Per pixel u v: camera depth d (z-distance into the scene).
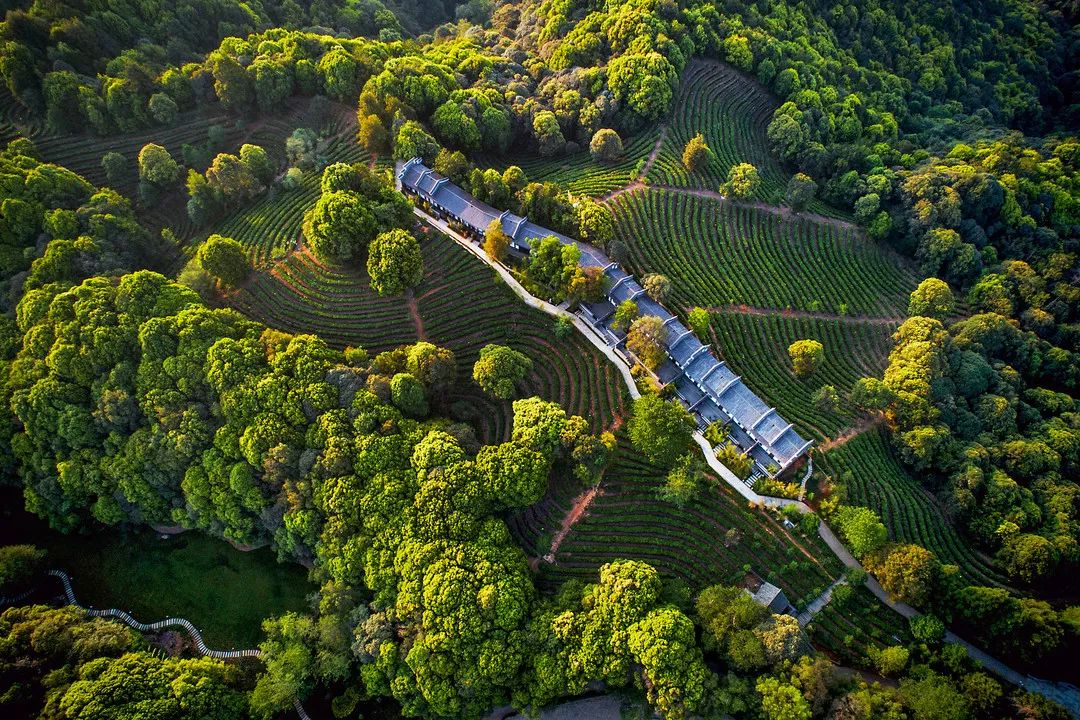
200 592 80.12
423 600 64.50
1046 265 102.19
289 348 79.06
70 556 83.25
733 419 78.31
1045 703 59.59
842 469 77.62
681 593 65.62
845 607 68.81
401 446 73.25
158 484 77.94
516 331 87.94
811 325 93.00
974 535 75.44
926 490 80.56
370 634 66.00
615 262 90.62
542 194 93.88
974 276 101.31
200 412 77.81
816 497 74.38
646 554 72.00
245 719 67.88
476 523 68.75
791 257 100.25
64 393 78.88
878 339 93.94
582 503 75.12
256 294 92.81
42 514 82.19
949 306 93.69
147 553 83.00
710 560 71.38
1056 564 69.69
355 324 89.12
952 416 82.81
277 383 76.19
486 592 62.59
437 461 70.62
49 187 94.56
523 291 89.75
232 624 78.12
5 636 68.75
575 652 61.50
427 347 79.81
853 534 68.12
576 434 72.44
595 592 64.69
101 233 92.88
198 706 64.50
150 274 85.62
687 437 73.06
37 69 102.25
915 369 84.31
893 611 69.19
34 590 80.31
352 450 72.62
